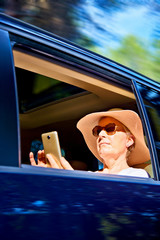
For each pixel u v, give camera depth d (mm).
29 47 1370
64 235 937
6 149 1007
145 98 1805
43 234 898
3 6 3209
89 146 2365
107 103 2201
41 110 2344
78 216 1005
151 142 1646
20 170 1021
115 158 2141
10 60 1145
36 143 2375
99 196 1129
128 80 1811
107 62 1753
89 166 2498
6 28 1267
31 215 913
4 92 1065
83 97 2195
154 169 1567
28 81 2264
